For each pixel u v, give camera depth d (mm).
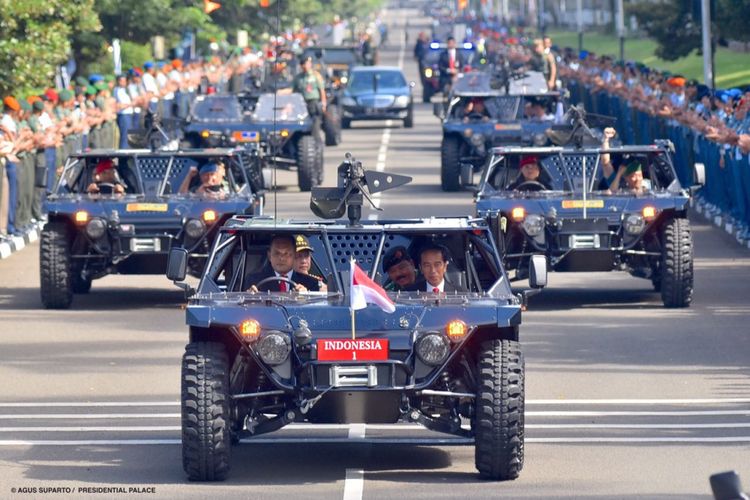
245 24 160250
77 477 29281
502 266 30828
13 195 67438
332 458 30875
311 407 28328
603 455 30859
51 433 33312
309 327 28734
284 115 85062
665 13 124625
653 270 51531
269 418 29469
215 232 51125
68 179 53219
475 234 31375
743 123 68062
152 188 53219
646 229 50312
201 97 85188
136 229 50969
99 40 115875
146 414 35281
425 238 32094
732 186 70125
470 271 31469
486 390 28328
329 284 30672
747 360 41219
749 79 137625
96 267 51812
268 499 27469
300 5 188375
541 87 90125
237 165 53594
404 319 28828
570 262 50656
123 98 98000
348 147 117000
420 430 33531
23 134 67500
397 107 138750
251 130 83500
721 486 15414
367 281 28641
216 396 28312
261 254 32156
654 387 37812
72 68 116000
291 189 87688
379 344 28359
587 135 54219
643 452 31094
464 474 29422
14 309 51594
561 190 52250
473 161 84375
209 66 131625
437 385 29672
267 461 30641
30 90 77688
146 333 46719
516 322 28922
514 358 28547
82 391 38094
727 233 69312
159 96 108938
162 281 58500
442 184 84625
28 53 75062
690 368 40188
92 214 50938
